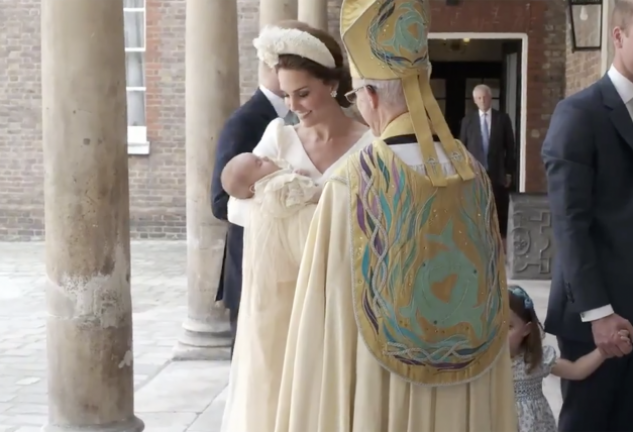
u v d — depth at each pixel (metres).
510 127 10.52
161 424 4.75
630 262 2.86
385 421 2.11
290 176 2.72
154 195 12.95
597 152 2.86
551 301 3.08
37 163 13.01
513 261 8.97
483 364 2.16
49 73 3.69
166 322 7.58
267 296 2.77
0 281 9.84
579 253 2.83
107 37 3.70
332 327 2.12
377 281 2.09
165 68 12.85
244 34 12.50
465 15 12.21
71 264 3.76
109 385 3.86
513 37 12.22
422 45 2.17
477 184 2.19
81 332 3.79
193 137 5.98
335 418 2.12
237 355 2.96
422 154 2.12
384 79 2.15
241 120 3.63
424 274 2.09
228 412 2.99
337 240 2.12
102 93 3.71
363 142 2.84
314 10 8.30
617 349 2.81
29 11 12.86
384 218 2.09
